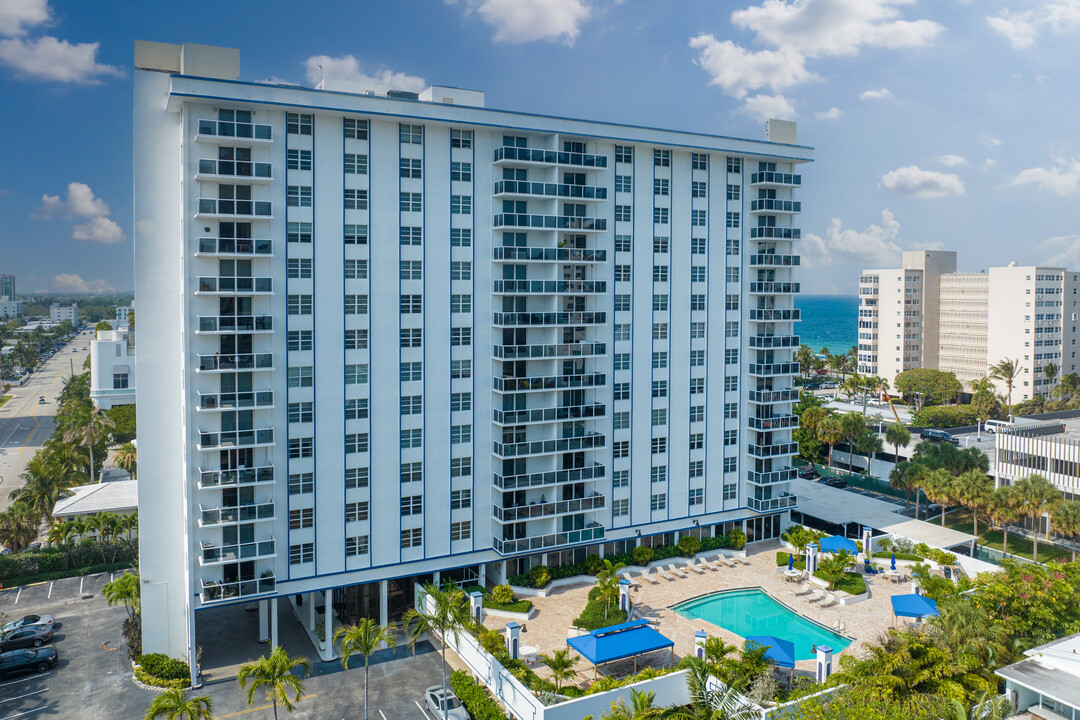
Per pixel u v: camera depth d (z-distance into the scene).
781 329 78.44
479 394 62.41
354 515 57.81
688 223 71.50
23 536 77.25
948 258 189.88
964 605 50.00
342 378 56.62
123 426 131.88
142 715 48.88
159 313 54.91
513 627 50.97
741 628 59.84
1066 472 86.44
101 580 73.31
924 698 40.72
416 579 63.72
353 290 56.59
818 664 47.88
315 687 52.16
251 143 52.53
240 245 52.12
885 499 100.25
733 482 76.56
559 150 63.78
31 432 156.50
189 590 52.72
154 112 54.00
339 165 55.66
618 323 68.38
